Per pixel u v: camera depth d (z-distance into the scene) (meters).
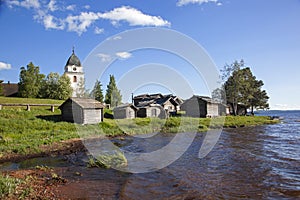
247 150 13.91
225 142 17.22
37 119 24.03
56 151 13.65
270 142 17.06
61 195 6.79
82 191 7.18
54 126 21.83
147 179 8.47
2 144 14.62
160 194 7.02
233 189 7.39
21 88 46.72
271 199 6.58
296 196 6.77
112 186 7.70
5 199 6.06
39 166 10.24
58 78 46.91
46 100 40.59
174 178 8.57
